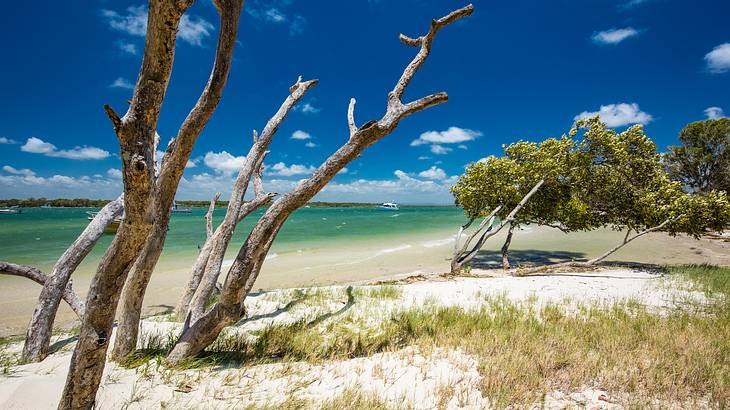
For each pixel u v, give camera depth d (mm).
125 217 2174
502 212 15406
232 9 3305
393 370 4363
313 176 3865
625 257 18828
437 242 25766
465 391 3812
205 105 3520
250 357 4734
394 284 11227
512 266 16172
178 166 3869
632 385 3840
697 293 9062
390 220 58562
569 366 4316
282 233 32875
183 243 24141
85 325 2453
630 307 7477
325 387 3936
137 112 1908
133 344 4531
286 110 6836
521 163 15312
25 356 4668
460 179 15961
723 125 39750
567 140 13914
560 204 14602
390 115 4027
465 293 9188
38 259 17328
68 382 2551
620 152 12969
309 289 9648
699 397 3664
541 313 6977
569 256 19125
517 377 4016
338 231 35375
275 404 3516
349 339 5574
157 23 1765
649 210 13008
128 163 1959
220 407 3455
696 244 24344
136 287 4344
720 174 40188
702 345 4824
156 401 3521
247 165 6453
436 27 4355
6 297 10648
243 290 4047
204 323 4195
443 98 4207
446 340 5316
